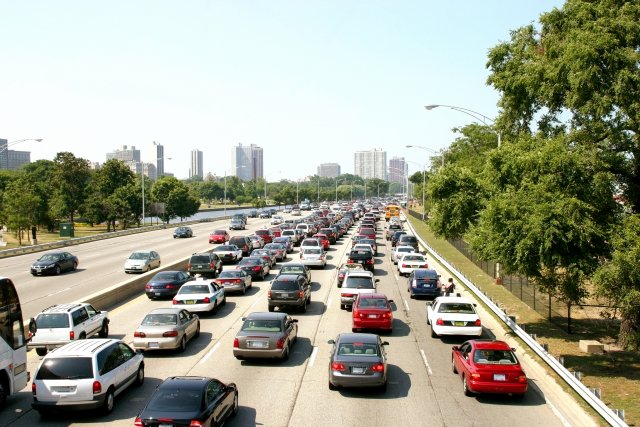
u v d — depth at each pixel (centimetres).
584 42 2138
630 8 2222
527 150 2352
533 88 2495
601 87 2161
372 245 5209
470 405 1513
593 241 1981
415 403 1521
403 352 2069
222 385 1332
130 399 1535
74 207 9988
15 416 1432
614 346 2200
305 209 14388
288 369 1831
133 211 9344
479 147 6188
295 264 3388
